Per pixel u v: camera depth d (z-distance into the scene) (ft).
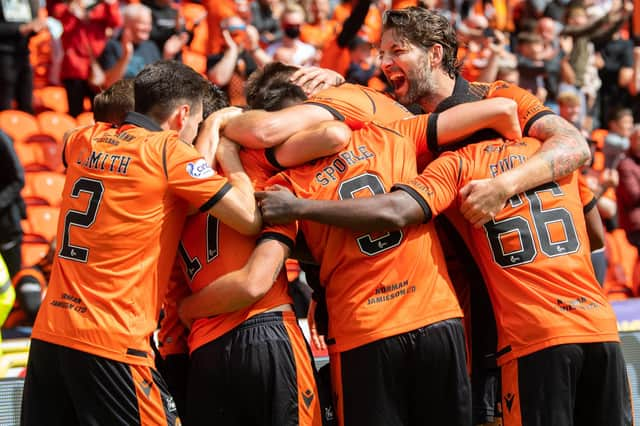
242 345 37.50
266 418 37.81
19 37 84.89
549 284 38.42
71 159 39.50
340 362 38.24
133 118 39.19
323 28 96.89
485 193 38.06
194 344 38.68
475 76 90.84
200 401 38.11
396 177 39.01
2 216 71.82
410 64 41.68
